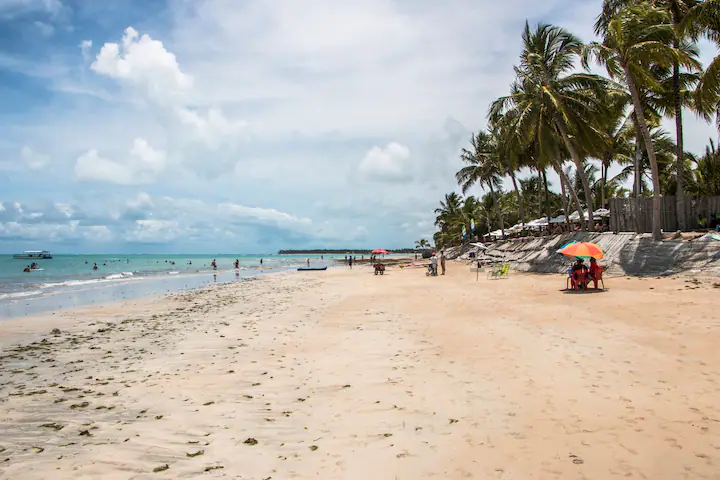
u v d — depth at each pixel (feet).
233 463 14.17
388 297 61.82
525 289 58.08
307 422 17.58
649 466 12.61
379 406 19.02
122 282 117.39
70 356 31.17
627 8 63.57
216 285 102.53
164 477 13.33
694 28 61.87
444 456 14.10
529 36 88.53
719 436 14.16
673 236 61.93
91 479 13.25
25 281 122.83
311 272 164.96
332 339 34.06
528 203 201.77
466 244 185.98
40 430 17.39
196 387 22.88
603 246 71.15
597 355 24.43
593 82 81.46
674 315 32.96
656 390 18.61
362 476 13.07
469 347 28.68
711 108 68.44
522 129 87.71
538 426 15.90
